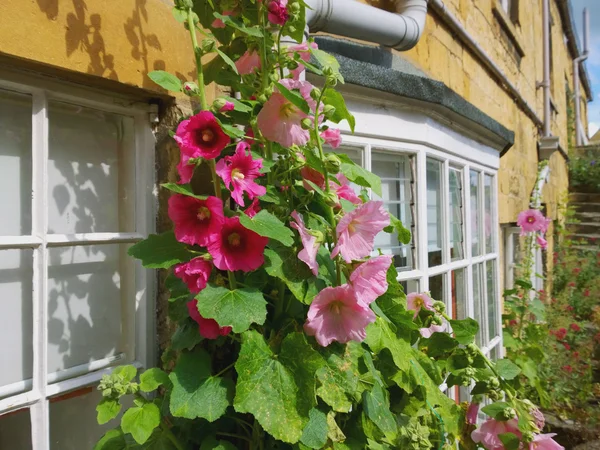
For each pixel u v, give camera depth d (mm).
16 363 1145
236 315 936
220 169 960
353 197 1238
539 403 3990
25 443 1140
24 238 1114
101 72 1153
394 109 2229
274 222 999
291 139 1085
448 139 2709
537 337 3807
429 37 3004
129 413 984
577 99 12125
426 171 2625
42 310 1141
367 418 1232
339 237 1027
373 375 1137
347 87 1939
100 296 1327
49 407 1210
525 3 5719
